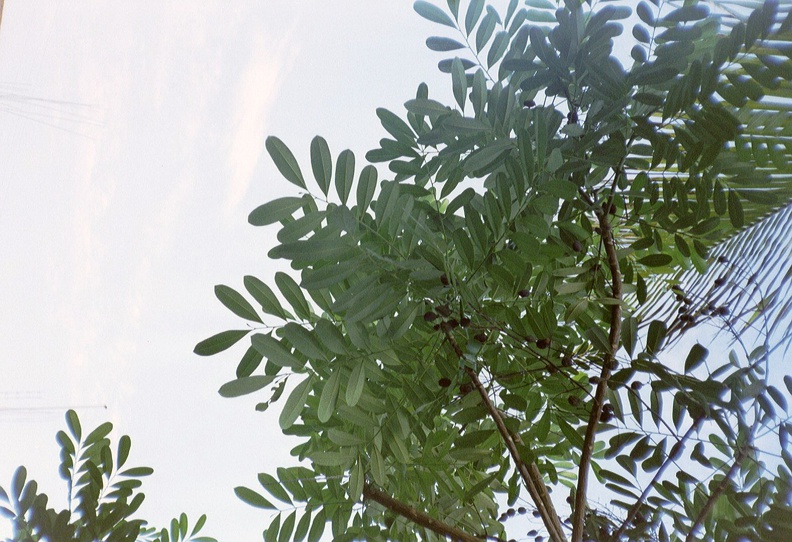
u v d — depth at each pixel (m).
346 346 1.25
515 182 1.26
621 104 1.32
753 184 1.29
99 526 1.46
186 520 1.69
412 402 1.35
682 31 1.27
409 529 1.49
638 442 1.29
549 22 1.51
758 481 1.22
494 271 1.30
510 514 1.46
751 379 1.23
